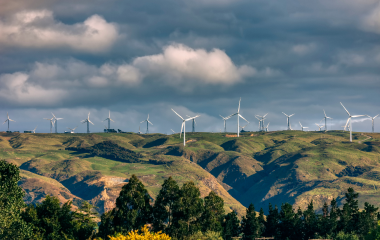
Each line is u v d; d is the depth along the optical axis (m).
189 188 131.50
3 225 90.19
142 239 82.00
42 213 115.06
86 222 130.75
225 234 147.88
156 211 129.00
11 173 96.44
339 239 143.88
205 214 134.50
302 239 156.75
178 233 123.12
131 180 128.12
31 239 104.31
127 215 123.88
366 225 150.62
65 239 111.19
